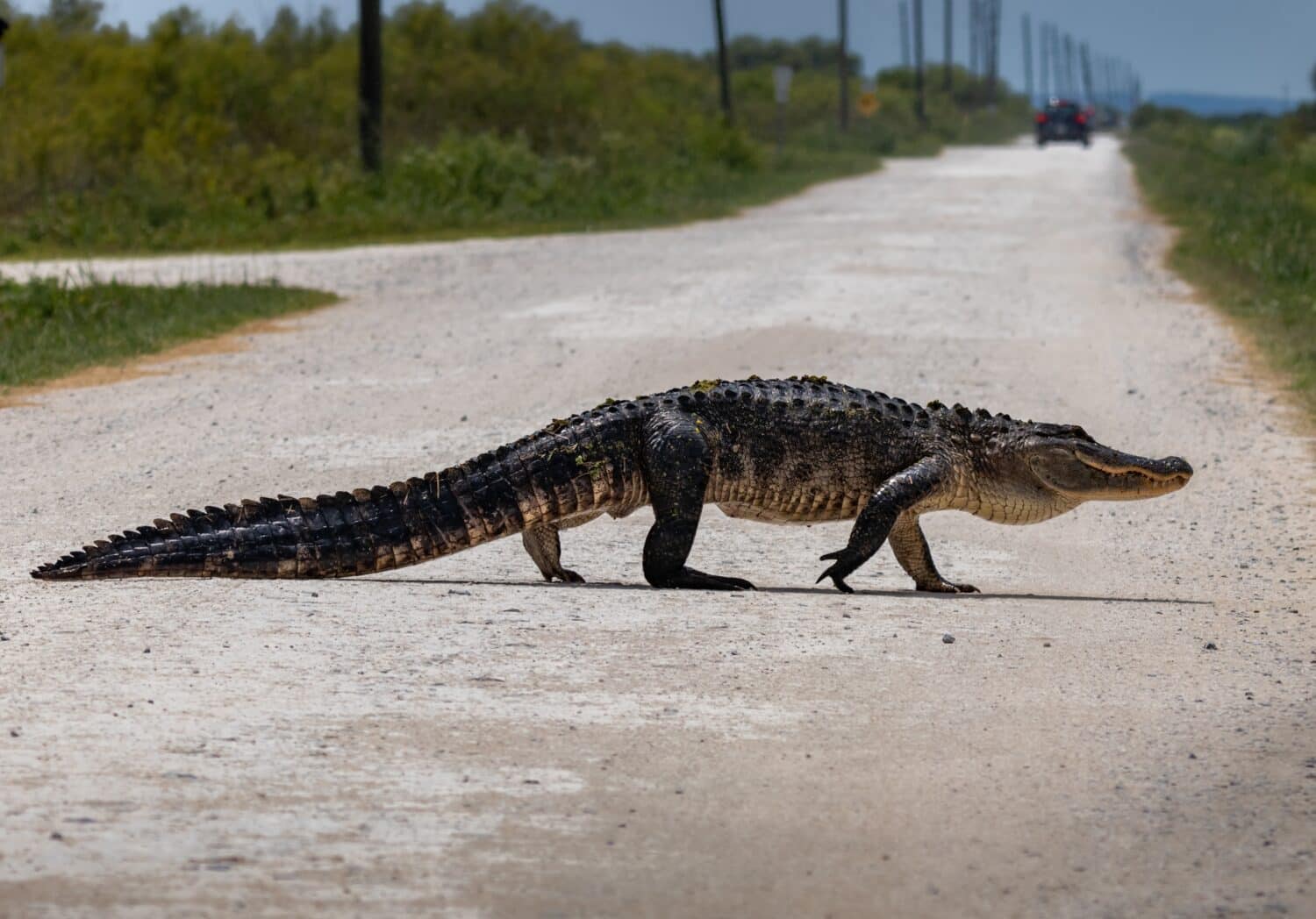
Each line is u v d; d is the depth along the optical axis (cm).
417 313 3697
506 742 978
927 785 920
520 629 1255
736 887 779
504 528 1434
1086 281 4275
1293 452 2269
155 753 942
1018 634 1288
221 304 3691
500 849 817
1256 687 1139
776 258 4759
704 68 17388
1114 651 1239
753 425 1490
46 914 730
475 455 2172
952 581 1585
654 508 1465
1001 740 1001
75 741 959
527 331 3359
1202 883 791
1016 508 1549
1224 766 958
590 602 1377
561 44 10306
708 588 1478
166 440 2269
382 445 2241
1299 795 908
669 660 1168
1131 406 2608
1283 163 9750
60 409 2531
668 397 1490
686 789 905
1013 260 4719
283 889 764
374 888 768
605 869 796
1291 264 4272
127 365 2989
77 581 1390
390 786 900
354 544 1408
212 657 1145
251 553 1399
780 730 1013
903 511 1487
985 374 2847
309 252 5194
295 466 2100
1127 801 897
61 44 8419
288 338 3338
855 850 826
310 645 1186
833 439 1502
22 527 1738
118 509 1842
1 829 824
